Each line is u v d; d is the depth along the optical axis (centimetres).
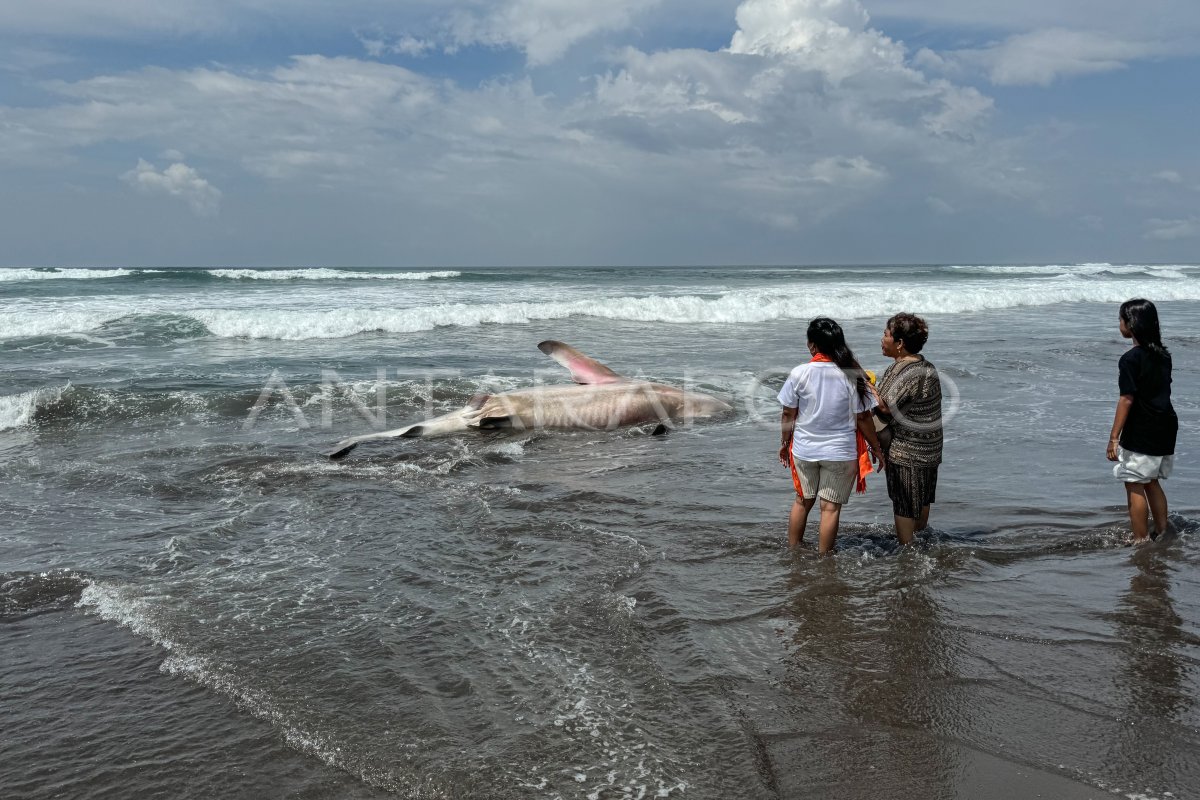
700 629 436
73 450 841
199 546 569
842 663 398
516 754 324
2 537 586
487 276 4481
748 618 450
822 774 311
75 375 1209
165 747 334
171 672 395
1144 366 553
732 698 366
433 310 1927
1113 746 327
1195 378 1254
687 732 340
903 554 548
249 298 2542
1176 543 566
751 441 909
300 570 525
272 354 1467
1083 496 680
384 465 798
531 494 701
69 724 352
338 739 336
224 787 309
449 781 308
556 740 334
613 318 2134
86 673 395
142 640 429
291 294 2767
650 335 1794
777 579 507
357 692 373
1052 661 399
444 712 356
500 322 2005
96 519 630
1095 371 1307
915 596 478
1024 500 670
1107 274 5675
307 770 318
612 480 748
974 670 391
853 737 336
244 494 699
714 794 299
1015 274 5641
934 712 354
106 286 3256
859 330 1928
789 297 2438
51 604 475
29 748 335
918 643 419
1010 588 491
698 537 588
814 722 347
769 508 660
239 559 545
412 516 638
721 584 499
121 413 991
